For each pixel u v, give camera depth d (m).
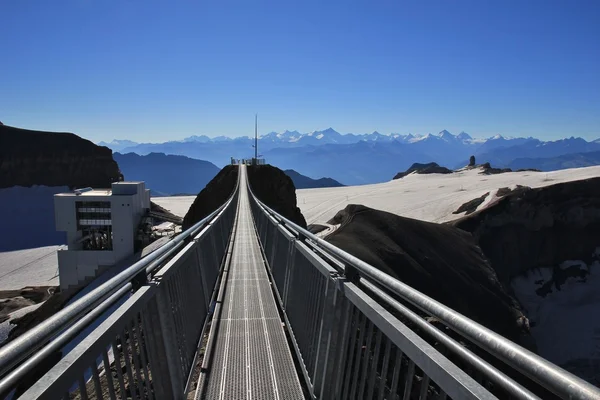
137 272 3.95
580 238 109.62
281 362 6.95
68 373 2.36
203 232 8.61
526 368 1.73
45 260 124.56
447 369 2.21
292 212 70.00
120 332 3.28
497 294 73.88
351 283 4.49
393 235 74.19
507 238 104.25
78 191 100.25
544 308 96.69
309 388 5.80
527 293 100.06
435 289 65.12
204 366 6.78
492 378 1.96
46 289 94.38
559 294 102.25
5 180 182.88
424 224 85.38
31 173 188.62
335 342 4.83
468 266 76.81
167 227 115.50
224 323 8.83
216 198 66.75
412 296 2.84
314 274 6.44
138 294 3.96
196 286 7.59
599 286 103.75
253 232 23.88
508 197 110.38
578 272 106.25
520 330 67.75
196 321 7.17
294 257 8.52
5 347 1.99
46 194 187.38
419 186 180.75
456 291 67.25
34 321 79.38
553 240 108.94
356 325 4.11
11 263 123.25
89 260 91.38
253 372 6.59
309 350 6.27
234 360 7.03
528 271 105.25
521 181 143.88
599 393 1.37
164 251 4.98
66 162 195.88
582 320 94.19
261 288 11.66
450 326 2.34
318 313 5.90
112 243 93.00
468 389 2.00
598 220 111.50
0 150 184.25
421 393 2.49
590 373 81.62
